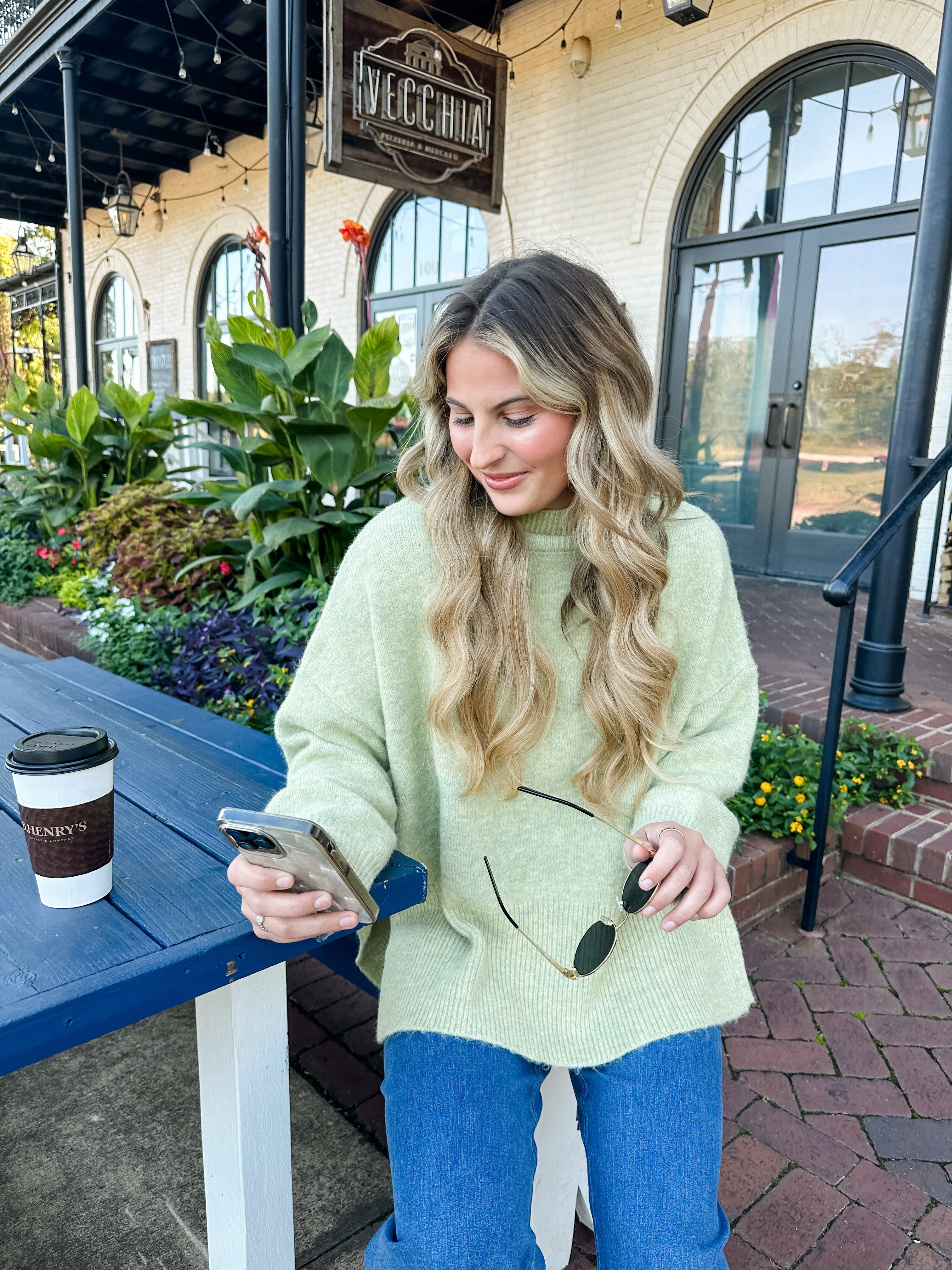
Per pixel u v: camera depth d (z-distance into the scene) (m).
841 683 2.25
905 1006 2.08
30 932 0.94
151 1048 1.95
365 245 3.54
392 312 8.76
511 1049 1.02
